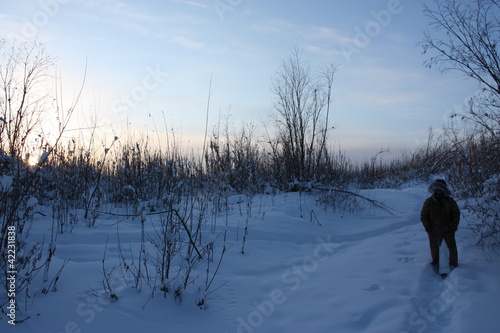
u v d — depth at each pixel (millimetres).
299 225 9461
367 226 10305
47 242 6484
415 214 11906
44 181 7812
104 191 10672
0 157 4738
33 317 3838
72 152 9055
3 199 4449
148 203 9242
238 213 10172
